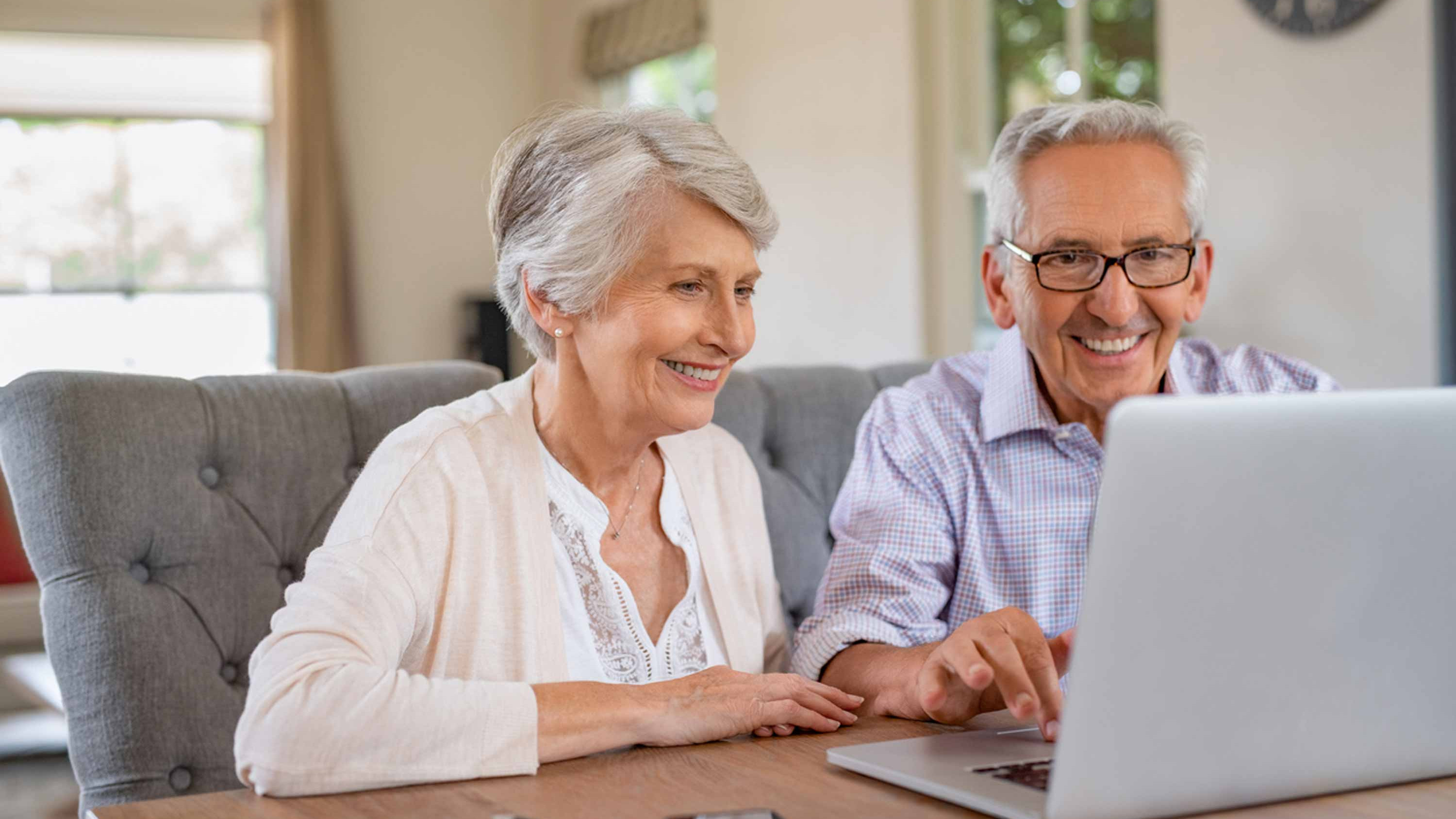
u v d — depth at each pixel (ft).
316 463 5.69
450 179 25.98
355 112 25.18
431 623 4.17
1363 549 2.78
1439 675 2.96
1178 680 2.65
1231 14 12.39
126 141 24.75
